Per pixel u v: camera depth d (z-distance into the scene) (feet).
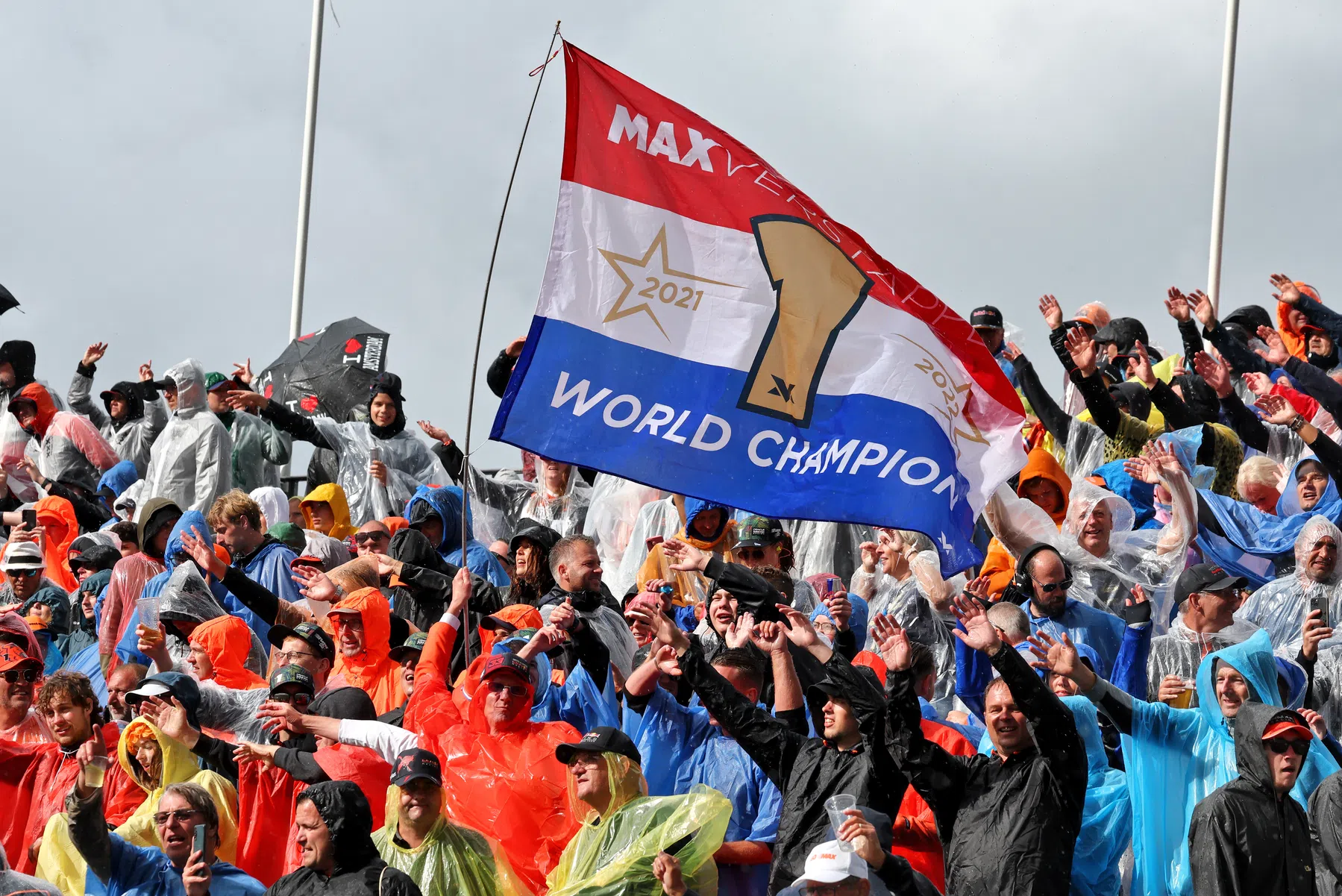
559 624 45.29
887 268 49.78
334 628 52.65
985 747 43.27
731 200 49.32
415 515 64.08
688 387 48.19
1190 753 42.29
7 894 32.89
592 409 47.70
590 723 45.85
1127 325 78.02
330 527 75.15
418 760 39.42
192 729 44.34
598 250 48.55
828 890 34.83
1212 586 49.21
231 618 52.03
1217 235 100.99
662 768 43.14
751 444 48.14
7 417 90.58
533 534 55.42
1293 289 75.92
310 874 36.47
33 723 50.06
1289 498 61.87
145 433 90.48
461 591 47.83
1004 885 37.09
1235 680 42.32
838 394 48.75
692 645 41.65
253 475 82.23
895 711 38.83
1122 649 49.78
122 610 60.44
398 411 80.59
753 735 40.81
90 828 40.45
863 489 48.24
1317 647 49.80
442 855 39.11
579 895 37.91
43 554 72.84
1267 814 37.99
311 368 88.53
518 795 41.73
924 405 48.75
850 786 39.19
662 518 65.87
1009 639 47.14
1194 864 38.06
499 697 42.60
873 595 59.57
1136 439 67.51
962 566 48.32
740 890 40.93
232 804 43.42
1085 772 38.01
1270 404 62.49
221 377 84.17
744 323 48.73
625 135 49.29
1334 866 39.27
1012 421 49.49
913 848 41.06
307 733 44.19
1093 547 57.72
